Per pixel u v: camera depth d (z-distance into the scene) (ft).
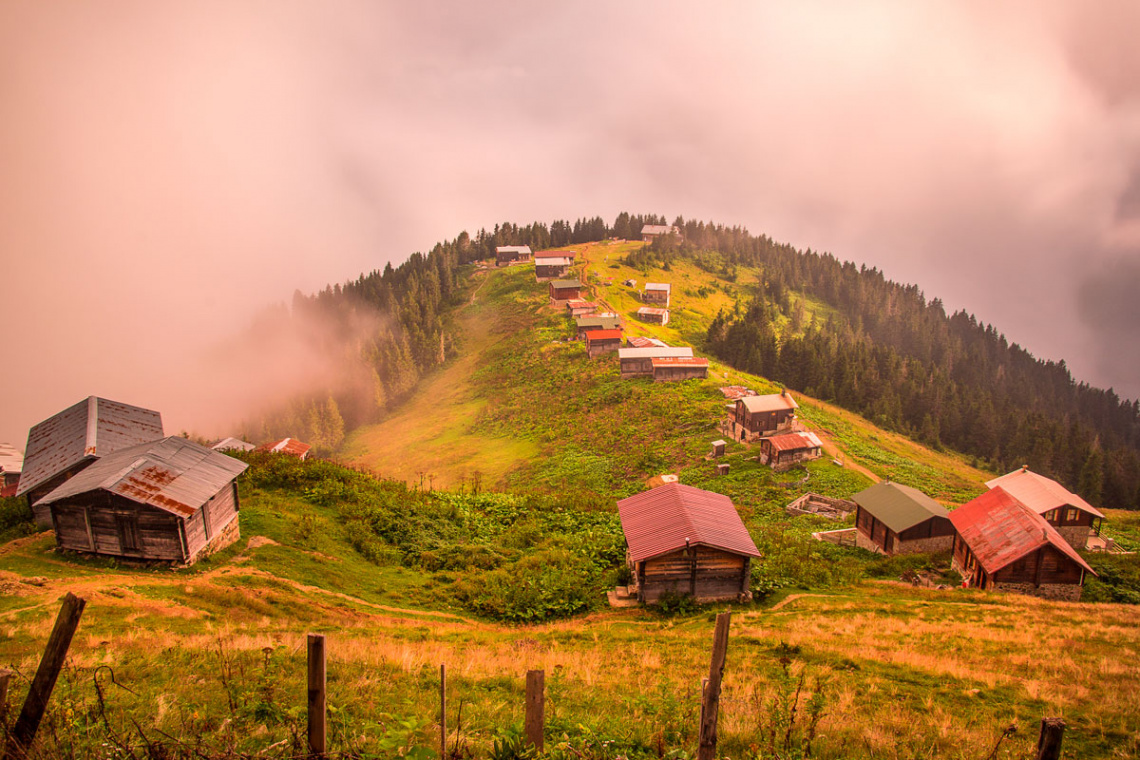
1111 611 106.83
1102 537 184.24
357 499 135.74
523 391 424.87
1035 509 175.42
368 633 79.46
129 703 41.75
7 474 205.67
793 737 43.04
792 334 604.49
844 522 192.44
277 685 47.09
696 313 595.88
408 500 143.02
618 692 54.24
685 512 116.88
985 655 76.28
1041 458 412.98
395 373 511.40
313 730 28.84
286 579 97.25
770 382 437.17
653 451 294.05
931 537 154.10
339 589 99.45
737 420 296.92
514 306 598.75
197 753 31.37
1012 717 54.49
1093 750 48.93
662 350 387.75
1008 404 522.06
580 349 455.22
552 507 158.71
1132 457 433.48
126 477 92.79
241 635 69.00
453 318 612.70
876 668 68.39
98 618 68.59
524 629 93.91
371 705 44.98
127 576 87.15
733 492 236.63
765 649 77.46
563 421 359.25
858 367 472.44
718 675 30.22
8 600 73.31
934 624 94.43
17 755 27.35
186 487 95.71
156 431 150.92
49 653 27.63
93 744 32.07
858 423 403.13
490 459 344.28
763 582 116.98
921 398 463.83
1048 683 63.52
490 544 131.03
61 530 94.02
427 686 52.37
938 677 65.77
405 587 106.52
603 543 131.13
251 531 111.34
